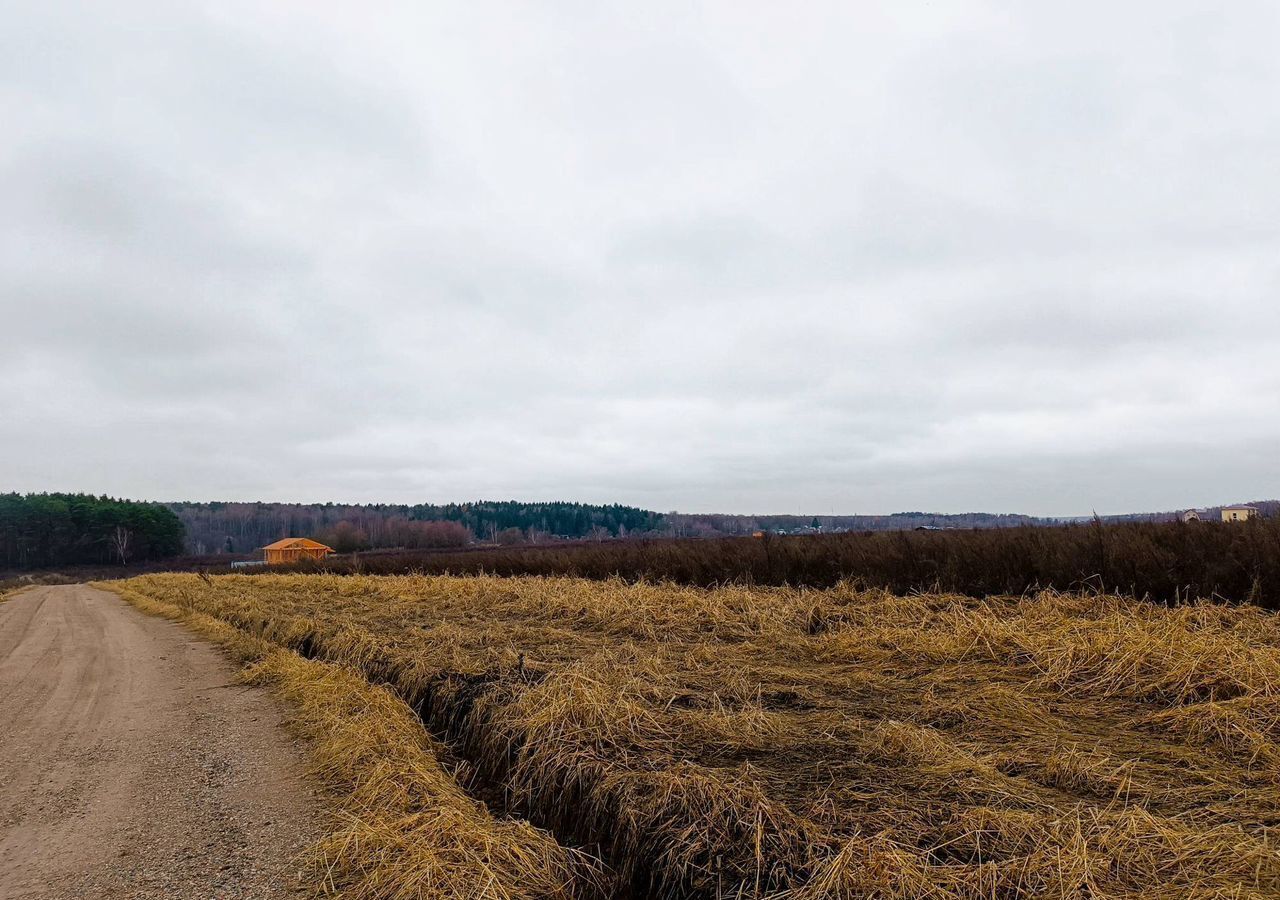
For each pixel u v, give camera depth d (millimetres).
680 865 2994
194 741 5746
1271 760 3455
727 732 4250
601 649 7184
